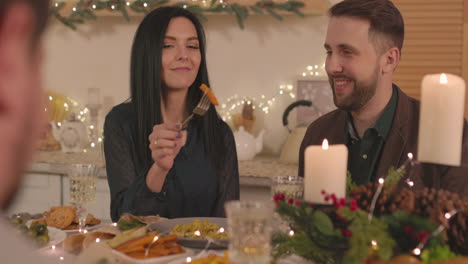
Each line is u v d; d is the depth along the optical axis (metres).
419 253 0.84
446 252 0.83
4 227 0.22
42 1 0.23
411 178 1.41
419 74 2.90
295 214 0.93
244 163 2.80
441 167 1.41
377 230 0.79
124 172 1.74
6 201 0.23
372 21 1.43
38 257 0.22
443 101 0.80
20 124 0.23
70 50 3.45
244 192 2.71
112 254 1.11
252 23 3.12
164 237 1.21
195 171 1.75
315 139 1.66
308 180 0.85
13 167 0.23
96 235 1.28
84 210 1.44
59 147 3.22
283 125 3.01
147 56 1.77
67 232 1.43
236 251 0.77
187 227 1.30
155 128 1.46
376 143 1.50
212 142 1.81
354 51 1.44
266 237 0.77
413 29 2.89
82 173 1.47
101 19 3.38
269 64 3.11
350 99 1.47
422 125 0.82
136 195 1.52
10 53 0.23
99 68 3.40
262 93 3.13
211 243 1.21
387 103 1.49
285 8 2.95
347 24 1.44
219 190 1.80
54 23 3.46
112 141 1.78
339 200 0.82
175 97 1.84
